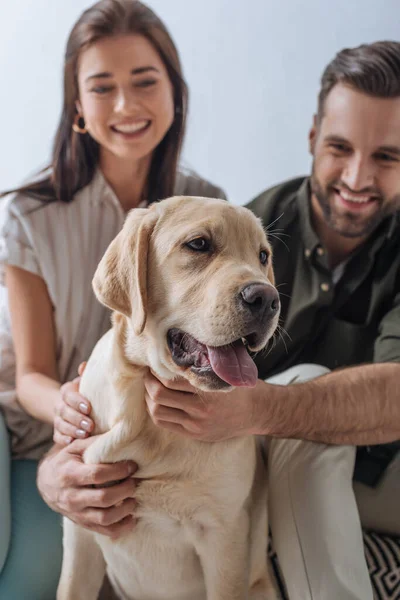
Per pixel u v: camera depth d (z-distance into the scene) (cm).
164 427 147
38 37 261
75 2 255
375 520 195
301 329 220
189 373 132
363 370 183
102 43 207
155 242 138
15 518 202
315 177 222
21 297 214
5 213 220
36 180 231
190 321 131
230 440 152
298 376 196
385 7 254
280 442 179
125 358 148
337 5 255
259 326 125
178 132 232
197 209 138
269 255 150
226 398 147
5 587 187
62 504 158
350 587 154
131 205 235
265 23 258
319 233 230
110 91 211
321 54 258
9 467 212
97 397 158
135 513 155
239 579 157
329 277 220
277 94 263
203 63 262
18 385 210
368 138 209
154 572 164
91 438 158
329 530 161
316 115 232
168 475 149
